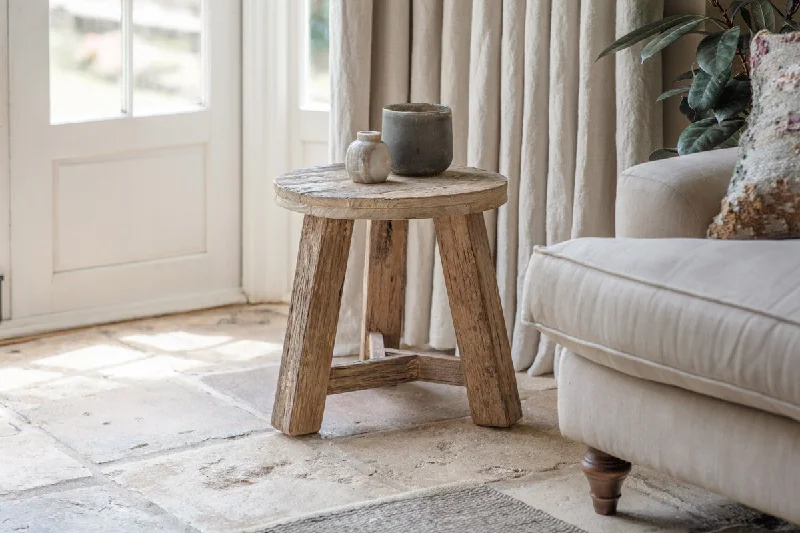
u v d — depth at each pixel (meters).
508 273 3.25
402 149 2.70
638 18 2.98
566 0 3.03
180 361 3.25
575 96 3.08
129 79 3.56
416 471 2.50
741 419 1.98
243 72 3.78
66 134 3.46
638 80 2.99
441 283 3.31
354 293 3.36
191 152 3.75
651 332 2.04
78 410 2.82
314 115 3.80
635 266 2.11
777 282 1.94
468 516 2.27
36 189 3.43
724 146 2.98
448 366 2.85
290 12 3.74
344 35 3.21
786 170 2.21
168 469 2.48
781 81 2.30
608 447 2.21
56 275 3.52
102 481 2.41
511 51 3.13
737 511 2.32
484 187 2.61
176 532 2.18
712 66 2.64
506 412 2.75
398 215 2.50
